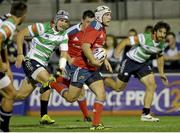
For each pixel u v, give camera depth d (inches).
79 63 994.7
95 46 978.7
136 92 1528.1
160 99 1520.7
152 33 1238.9
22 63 1085.1
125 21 1941.4
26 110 1560.0
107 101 1536.7
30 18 1989.4
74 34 1143.0
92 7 1957.4
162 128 1034.1
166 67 1658.5
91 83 992.9
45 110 1163.3
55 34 1073.5
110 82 1316.4
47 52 1077.8
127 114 1530.5
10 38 864.9
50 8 1985.7
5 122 867.4
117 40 1770.4
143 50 1248.8
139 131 962.1
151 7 1982.0
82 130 982.4
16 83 1553.9
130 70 1273.4
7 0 1932.8
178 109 1517.0
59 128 1048.2
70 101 1026.7
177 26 1916.8
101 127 994.7
